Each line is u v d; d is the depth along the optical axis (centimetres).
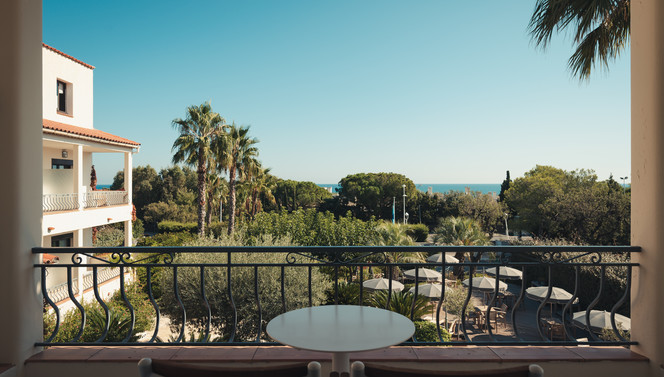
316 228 2062
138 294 1396
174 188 5419
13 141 237
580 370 236
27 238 243
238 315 1123
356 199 6019
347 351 142
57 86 1638
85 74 1781
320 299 1216
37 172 253
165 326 1298
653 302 238
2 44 236
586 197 2509
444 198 5769
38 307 250
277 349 246
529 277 2070
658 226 238
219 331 1139
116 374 233
